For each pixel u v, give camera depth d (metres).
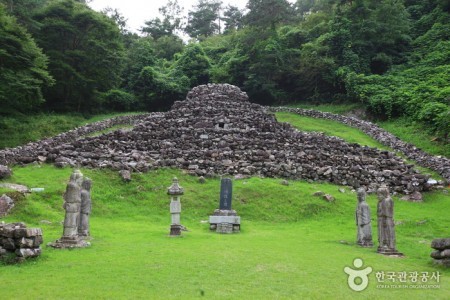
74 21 49.78
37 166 24.73
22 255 11.55
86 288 9.15
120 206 21.41
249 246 14.57
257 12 60.94
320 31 62.88
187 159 27.20
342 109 50.47
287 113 50.50
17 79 35.47
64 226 13.92
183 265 11.34
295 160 27.78
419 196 24.95
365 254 13.95
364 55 55.56
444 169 29.00
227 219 18.66
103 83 54.22
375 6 58.62
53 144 31.75
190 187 23.95
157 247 13.87
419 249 15.41
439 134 36.38
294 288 9.60
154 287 9.34
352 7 58.16
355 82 50.50
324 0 77.56
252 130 32.47
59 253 12.70
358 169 26.83
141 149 28.72
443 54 51.16
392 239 14.40
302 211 21.97
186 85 60.38
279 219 21.20
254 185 24.17
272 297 8.85
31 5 53.31
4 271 10.62
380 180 26.42
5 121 39.16
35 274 10.32
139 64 62.50
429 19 61.56
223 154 27.56
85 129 38.22
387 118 45.66
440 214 21.89
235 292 9.13
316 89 57.31
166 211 21.52
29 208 18.62
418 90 44.03
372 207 23.05
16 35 35.88
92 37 50.75
